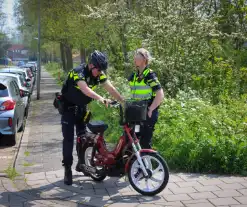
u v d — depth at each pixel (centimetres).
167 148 670
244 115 848
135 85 576
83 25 2009
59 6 2392
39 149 809
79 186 571
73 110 573
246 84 1281
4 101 858
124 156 543
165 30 1101
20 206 504
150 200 512
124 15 1264
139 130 557
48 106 1586
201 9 1309
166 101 883
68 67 3194
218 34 1149
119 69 1523
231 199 509
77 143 592
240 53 1429
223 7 1644
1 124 846
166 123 777
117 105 539
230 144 630
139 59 565
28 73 2350
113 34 1539
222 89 1145
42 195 539
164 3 1173
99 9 1377
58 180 599
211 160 623
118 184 578
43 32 2788
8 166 701
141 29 1157
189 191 539
